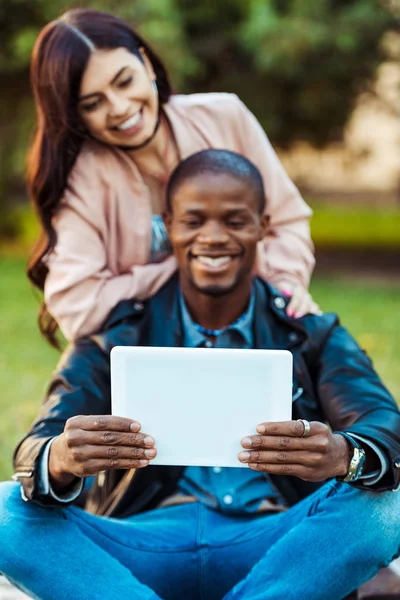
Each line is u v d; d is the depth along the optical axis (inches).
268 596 79.7
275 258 108.3
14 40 359.6
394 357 246.4
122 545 84.8
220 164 91.0
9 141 410.6
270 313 95.7
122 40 102.8
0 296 344.8
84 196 105.6
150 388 77.4
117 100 102.3
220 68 398.0
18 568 79.7
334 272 429.1
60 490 80.3
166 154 110.4
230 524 88.4
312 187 605.3
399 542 81.4
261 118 402.6
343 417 87.1
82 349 93.3
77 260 102.7
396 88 419.8
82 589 79.3
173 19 355.9
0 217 474.6
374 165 565.6
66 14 104.9
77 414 87.7
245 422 77.3
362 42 373.7
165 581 85.4
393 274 424.2
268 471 76.3
